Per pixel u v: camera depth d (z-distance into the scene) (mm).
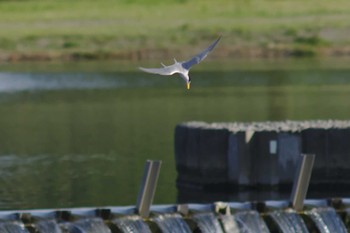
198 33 186000
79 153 78000
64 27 188625
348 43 178750
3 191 64688
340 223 47656
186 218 46188
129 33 185000
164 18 198750
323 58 171375
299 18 196000
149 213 45656
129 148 79375
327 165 63688
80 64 164375
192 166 64688
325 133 63625
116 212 45469
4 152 79375
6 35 180625
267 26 189250
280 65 159500
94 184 66562
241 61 167875
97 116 101125
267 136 63250
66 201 62000
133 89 128625
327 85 129000
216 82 135500
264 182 63375
